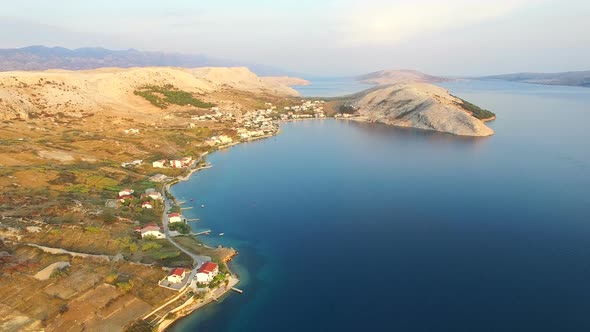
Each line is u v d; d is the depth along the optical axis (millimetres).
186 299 70688
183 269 77125
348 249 92000
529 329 62781
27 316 61781
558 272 79562
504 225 102625
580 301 69750
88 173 130875
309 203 122938
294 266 84562
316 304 71000
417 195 127688
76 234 86875
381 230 101938
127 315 64875
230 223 108062
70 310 64250
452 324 64500
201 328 64812
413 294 73312
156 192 127312
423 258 86750
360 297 72812
